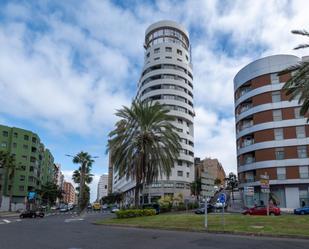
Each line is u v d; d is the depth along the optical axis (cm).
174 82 9600
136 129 3644
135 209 3431
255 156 6091
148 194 8869
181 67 9950
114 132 3584
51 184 11662
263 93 6188
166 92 9438
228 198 7469
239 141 6712
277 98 6056
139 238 1658
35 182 10731
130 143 3575
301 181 5566
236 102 6919
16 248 1293
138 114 3638
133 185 10094
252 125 6262
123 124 3616
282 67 6109
